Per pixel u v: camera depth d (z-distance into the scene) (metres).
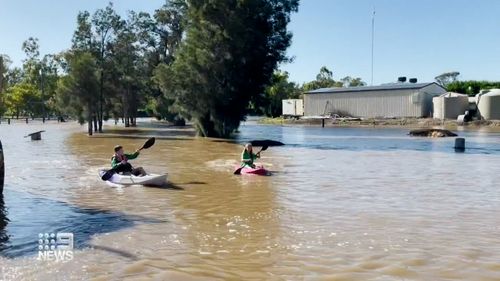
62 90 45.94
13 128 58.41
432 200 12.34
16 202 12.12
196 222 10.01
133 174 15.58
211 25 38.31
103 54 51.50
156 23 63.31
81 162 21.44
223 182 15.51
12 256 7.69
